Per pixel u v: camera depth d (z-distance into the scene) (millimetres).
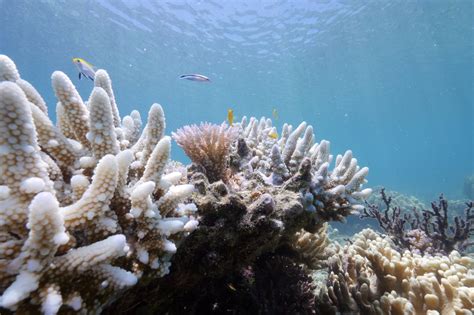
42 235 1125
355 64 34969
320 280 4719
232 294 2789
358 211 3086
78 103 1812
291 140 3316
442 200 4641
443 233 4578
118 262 1508
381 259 3027
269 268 3027
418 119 82875
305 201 2672
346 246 4367
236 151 3424
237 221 2232
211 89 46438
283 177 2959
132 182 1936
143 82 43688
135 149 2359
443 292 2549
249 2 21891
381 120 81625
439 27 26172
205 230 2131
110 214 1543
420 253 4523
